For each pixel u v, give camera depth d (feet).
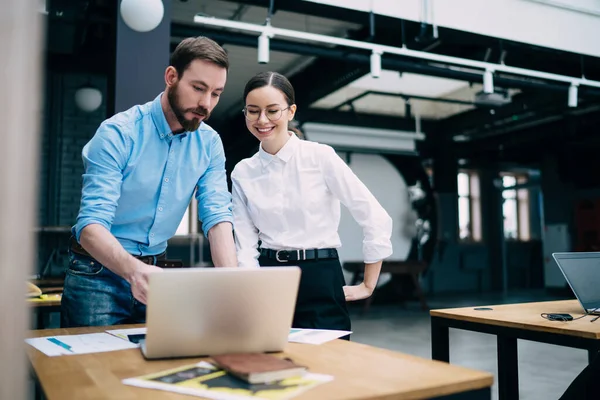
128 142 5.27
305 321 6.11
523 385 12.81
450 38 17.80
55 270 19.38
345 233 37.19
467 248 42.57
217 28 21.49
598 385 5.23
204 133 5.86
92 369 3.50
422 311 31.09
